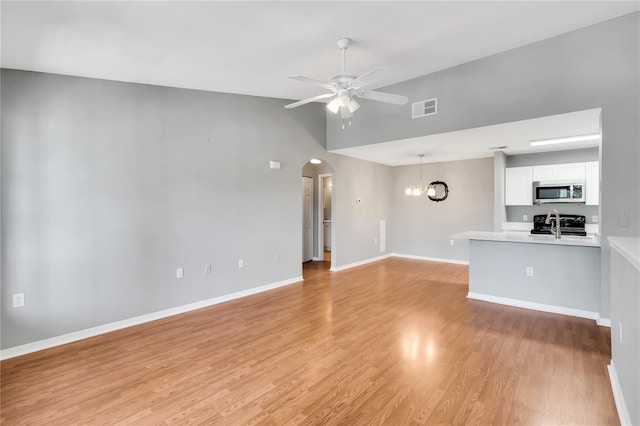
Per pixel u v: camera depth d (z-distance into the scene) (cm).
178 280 385
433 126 438
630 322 175
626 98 312
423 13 266
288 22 252
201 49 281
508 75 374
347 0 230
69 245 306
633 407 165
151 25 232
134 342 304
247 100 458
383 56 352
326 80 402
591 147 538
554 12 292
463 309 395
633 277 169
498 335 314
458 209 693
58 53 260
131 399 214
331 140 575
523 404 204
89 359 270
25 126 282
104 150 327
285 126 511
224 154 431
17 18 205
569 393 215
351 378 238
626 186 317
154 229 364
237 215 447
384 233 764
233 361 265
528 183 587
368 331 326
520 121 369
